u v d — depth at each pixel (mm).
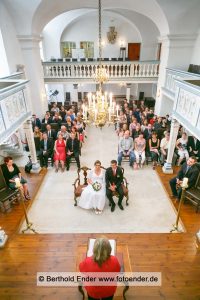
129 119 10305
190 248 4121
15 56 9883
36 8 9344
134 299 3166
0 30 8484
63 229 5008
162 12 9797
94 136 10961
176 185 5738
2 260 3881
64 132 8406
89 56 19391
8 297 3236
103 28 18328
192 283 3428
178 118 6098
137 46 19109
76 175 7320
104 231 4949
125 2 10766
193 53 10758
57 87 18234
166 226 5090
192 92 5148
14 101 5559
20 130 9234
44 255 3971
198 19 9867
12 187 5434
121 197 5516
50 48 17234
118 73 13125
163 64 11570
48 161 7996
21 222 5105
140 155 7539
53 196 6211
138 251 4047
